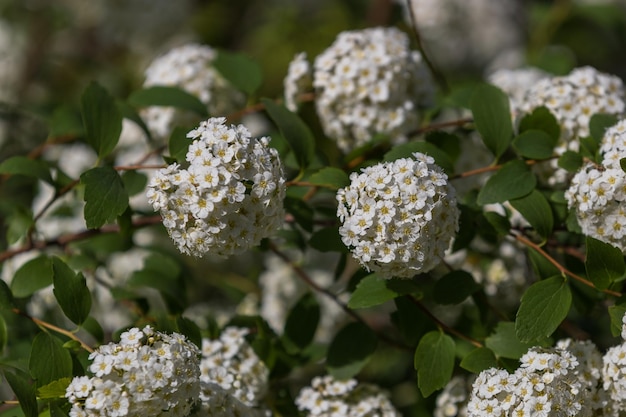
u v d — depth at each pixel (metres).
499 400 0.74
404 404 0.89
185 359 0.73
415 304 0.78
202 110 0.87
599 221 0.76
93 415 0.72
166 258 0.85
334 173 0.79
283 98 0.89
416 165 0.75
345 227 0.74
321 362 0.89
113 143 0.81
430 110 0.88
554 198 0.79
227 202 0.74
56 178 0.85
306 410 0.82
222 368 0.79
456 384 0.81
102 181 0.76
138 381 0.72
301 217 0.81
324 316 0.93
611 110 0.81
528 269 0.86
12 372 0.76
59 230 0.92
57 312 0.87
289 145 0.81
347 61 0.84
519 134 0.80
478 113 0.80
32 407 0.74
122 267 0.93
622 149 0.76
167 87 0.87
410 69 0.85
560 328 0.82
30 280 0.81
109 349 0.73
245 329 0.83
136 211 0.85
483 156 0.86
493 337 0.77
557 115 0.81
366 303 0.77
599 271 0.76
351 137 0.85
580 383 0.74
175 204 0.74
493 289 0.86
